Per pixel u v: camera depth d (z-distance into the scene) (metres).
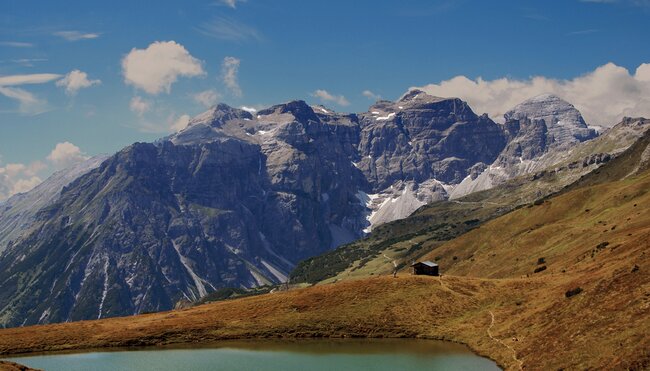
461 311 167.00
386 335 158.62
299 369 126.44
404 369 124.31
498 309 159.75
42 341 159.38
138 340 159.50
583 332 112.62
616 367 92.81
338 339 158.25
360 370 124.50
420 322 163.25
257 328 166.25
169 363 134.12
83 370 128.75
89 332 167.25
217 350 147.62
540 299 152.62
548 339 120.56
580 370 98.94
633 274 124.31
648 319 102.69
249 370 126.00
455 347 144.00
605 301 120.12
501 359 124.69
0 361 113.62
